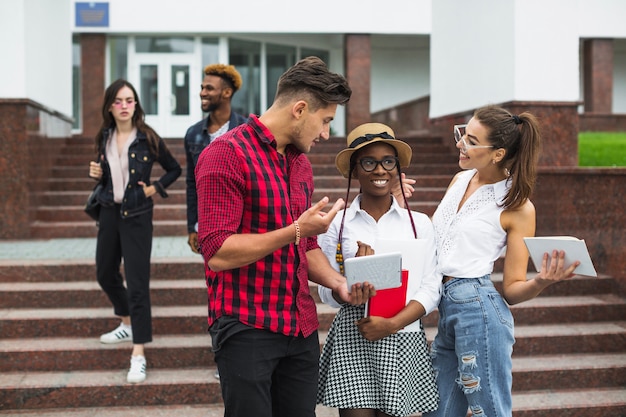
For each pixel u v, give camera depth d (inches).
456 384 123.0
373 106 773.3
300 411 109.1
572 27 299.4
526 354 198.1
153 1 624.1
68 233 308.5
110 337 192.4
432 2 430.3
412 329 120.1
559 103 299.1
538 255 110.3
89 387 175.2
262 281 102.3
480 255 119.7
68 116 417.4
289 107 102.7
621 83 811.4
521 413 170.6
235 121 180.1
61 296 215.0
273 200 101.6
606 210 233.1
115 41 656.4
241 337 101.8
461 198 126.1
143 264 178.2
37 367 186.9
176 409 174.7
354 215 123.3
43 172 336.2
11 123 304.3
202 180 99.7
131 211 175.9
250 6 633.6
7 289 214.7
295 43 700.0
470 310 117.1
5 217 302.2
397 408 114.9
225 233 97.5
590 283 229.3
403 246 116.6
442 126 413.7
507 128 116.5
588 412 172.7
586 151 438.9
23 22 307.3
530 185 116.8
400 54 773.3
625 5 694.5
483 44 336.8
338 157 121.6
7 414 171.8
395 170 120.0
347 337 120.0
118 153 179.3
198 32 637.9
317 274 116.3
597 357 196.1
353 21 641.6
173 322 201.9
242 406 102.7
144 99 661.3
